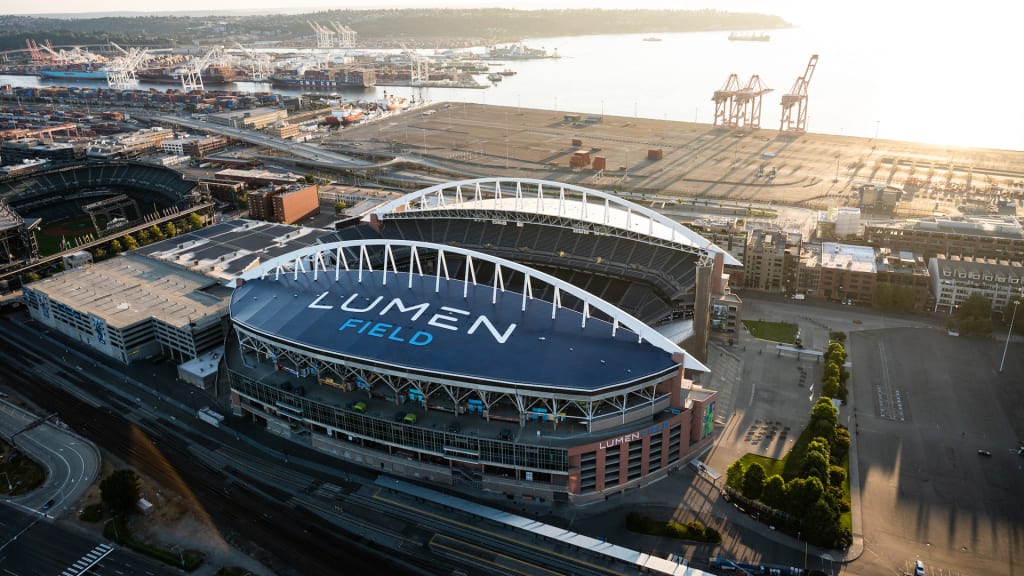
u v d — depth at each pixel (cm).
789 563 12925
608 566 12912
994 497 14450
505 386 14700
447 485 15238
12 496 15200
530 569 12925
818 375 19275
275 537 13900
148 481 15575
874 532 13600
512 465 14588
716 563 12912
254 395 17200
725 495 14675
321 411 16038
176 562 13262
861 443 16262
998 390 18325
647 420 15075
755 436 16612
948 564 12800
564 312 17225
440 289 18525
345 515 14438
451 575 12838
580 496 14500
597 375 14762
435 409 15775
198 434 17238
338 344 16388
